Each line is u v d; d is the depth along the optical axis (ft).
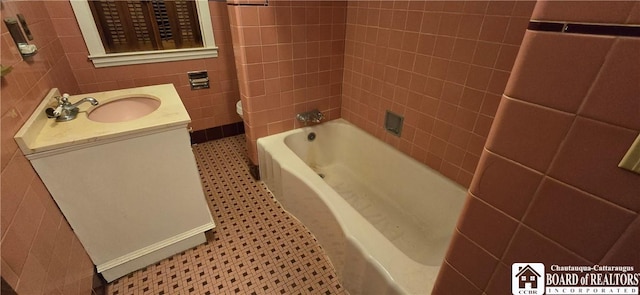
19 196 2.91
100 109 4.69
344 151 7.53
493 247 2.04
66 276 3.44
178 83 7.73
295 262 4.99
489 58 4.00
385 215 5.90
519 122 1.61
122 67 6.86
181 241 5.02
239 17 5.05
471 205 2.07
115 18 6.44
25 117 3.43
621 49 1.16
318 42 6.19
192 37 7.44
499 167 1.81
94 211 3.97
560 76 1.38
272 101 6.27
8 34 3.52
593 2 1.19
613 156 1.32
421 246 5.13
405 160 5.84
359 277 4.07
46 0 5.59
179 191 4.57
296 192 5.58
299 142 7.01
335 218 4.42
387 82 5.85
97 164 3.71
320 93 6.90
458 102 4.62
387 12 5.32
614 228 1.43
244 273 4.78
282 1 5.33
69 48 6.14
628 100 1.20
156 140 4.00
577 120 1.38
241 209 6.26
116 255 4.47
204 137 8.95
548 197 1.62
